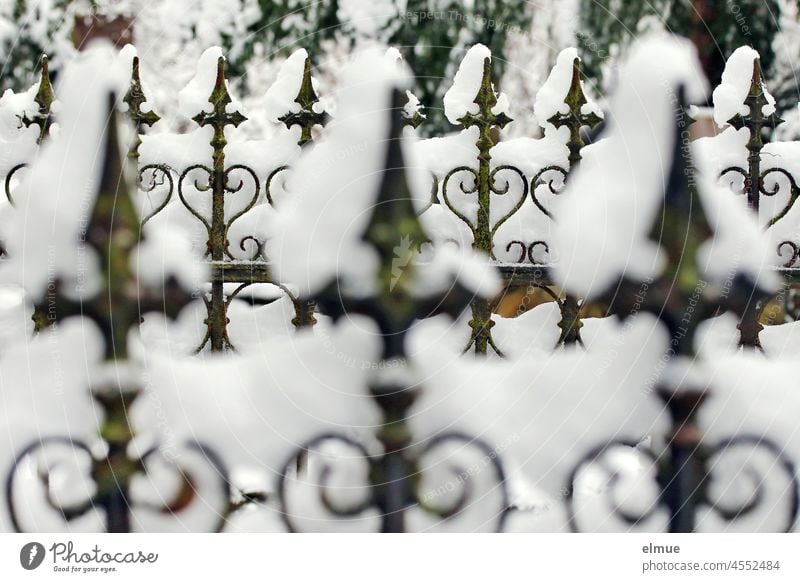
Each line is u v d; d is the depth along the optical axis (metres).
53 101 2.21
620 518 1.88
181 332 2.27
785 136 4.74
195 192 2.32
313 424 1.80
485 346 2.13
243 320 2.36
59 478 1.81
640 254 1.83
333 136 1.78
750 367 1.97
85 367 1.78
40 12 3.99
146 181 2.23
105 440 1.77
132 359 1.79
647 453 1.88
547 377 1.94
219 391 1.87
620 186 1.88
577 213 1.92
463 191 2.18
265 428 1.83
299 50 2.25
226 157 2.28
